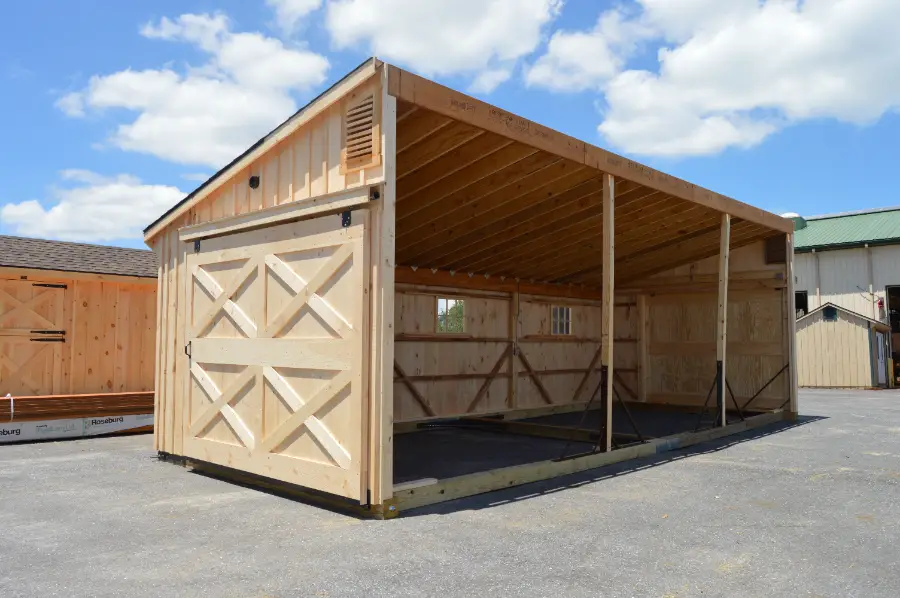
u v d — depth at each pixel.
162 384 7.78
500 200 7.85
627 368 14.10
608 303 7.25
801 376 22.91
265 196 6.39
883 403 15.27
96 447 8.91
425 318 10.83
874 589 3.46
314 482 5.42
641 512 5.05
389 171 5.05
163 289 7.91
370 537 4.39
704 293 13.06
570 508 5.18
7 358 10.20
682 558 3.95
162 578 3.62
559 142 6.45
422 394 10.70
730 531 4.53
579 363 13.92
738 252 12.50
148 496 5.76
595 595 3.35
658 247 12.03
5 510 5.23
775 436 9.41
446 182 7.12
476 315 11.75
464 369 11.43
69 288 10.88
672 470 6.78
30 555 4.06
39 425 9.62
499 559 3.91
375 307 5.06
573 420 11.88
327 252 5.54
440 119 5.61
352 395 5.13
